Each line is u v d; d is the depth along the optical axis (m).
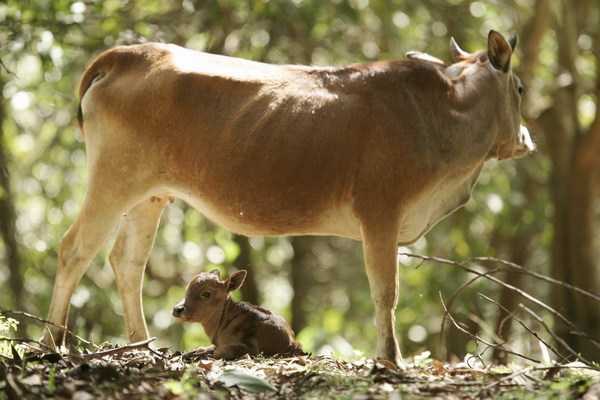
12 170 24.00
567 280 24.17
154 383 8.43
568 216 24.19
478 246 24.25
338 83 11.06
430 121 11.15
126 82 11.47
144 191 11.52
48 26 18.12
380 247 10.77
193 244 24.75
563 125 24.03
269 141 10.94
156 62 11.47
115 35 19.39
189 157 11.22
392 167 10.76
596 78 24.02
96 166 11.59
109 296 23.83
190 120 11.16
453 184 11.66
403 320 25.30
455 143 11.35
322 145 10.84
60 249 11.65
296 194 10.98
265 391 8.41
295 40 23.14
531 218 24.88
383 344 10.69
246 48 23.19
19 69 23.58
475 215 24.31
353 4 22.06
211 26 22.09
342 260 29.92
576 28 24.39
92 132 11.63
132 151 11.41
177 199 24.50
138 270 12.38
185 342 23.03
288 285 32.12
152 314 27.27
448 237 23.97
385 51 24.12
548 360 11.46
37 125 25.80
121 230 12.44
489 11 24.03
